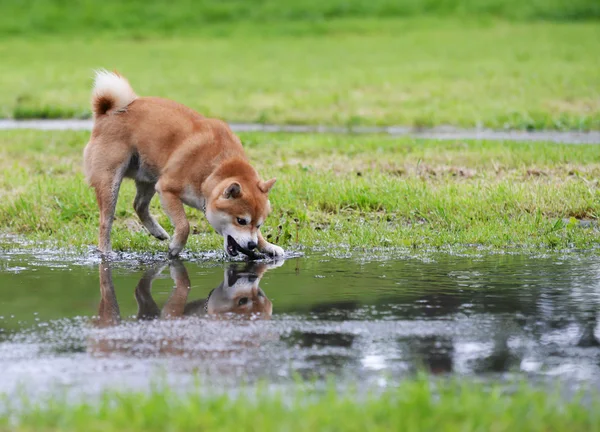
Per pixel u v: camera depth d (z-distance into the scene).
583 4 92.50
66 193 24.58
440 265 18.34
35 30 85.94
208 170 18.98
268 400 10.16
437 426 9.36
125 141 19.41
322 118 43.50
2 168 29.12
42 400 10.59
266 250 19.42
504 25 85.62
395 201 23.48
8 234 22.06
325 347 12.78
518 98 47.22
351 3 95.62
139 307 15.18
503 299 15.52
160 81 56.88
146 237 20.91
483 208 22.69
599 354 12.51
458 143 32.88
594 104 44.53
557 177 26.09
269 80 57.19
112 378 11.43
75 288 16.58
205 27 87.62
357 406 9.83
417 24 86.88
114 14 91.56
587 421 9.66
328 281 17.02
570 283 16.67
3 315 14.61
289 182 25.41
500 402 10.04
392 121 42.53
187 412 9.57
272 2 96.00
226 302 15.49
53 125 42.84
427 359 12.24
